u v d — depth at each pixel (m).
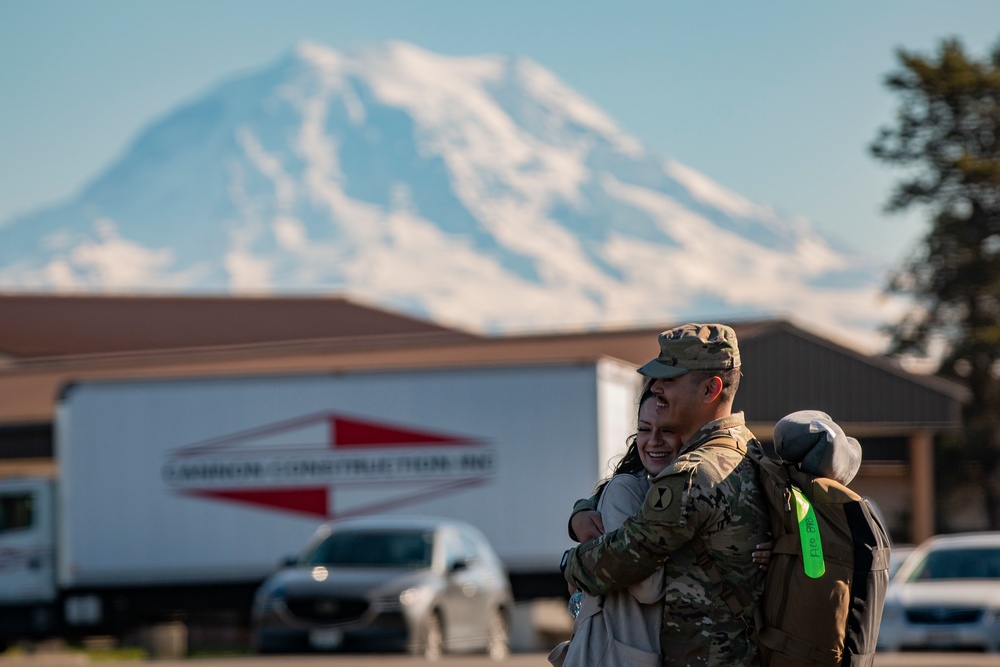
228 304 78.56
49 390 58.81
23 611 37.56
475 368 37.59
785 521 6.61
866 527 6.61
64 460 37.91
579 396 37.25
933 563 28.33
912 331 94.31
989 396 89.00
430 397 37.69
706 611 6.65
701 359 6.95
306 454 37.84
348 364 58.09
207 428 37.97
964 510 87.50
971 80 95.25
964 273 93.12
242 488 37.81
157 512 37.75
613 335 61.47
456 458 37.47
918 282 94.94
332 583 26.25
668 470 6.68
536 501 37.19
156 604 38.38
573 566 6.94
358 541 27.97
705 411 6.98
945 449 86.25
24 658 30.20
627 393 40.72
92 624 37.81
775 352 60.31
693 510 6.59
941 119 97.75
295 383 38.00
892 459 68.38
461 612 27.55
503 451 37.38
